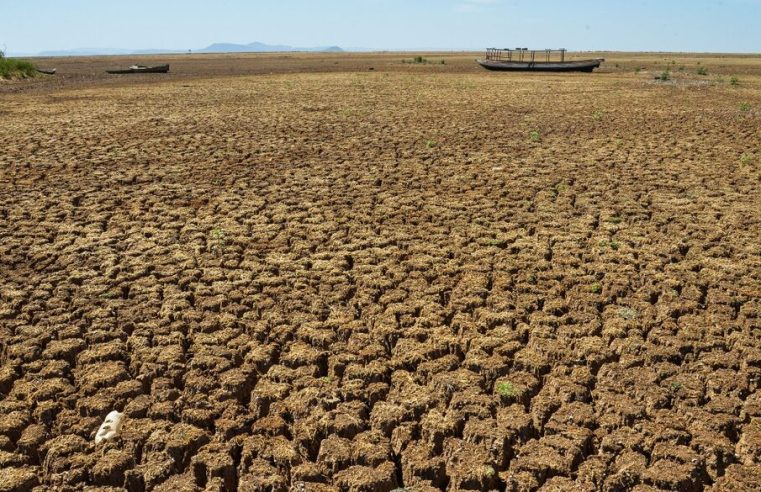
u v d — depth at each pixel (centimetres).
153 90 3238
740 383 572
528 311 725
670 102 2466
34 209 1074
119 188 1211
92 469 478
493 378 596
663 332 660
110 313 715
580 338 653
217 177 1295
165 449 499
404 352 635
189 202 1125
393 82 3662
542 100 2584
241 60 8512
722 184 1201
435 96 2780
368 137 1723
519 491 462
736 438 517
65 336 664
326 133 1792
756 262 837
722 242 908
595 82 3547
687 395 558
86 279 804
